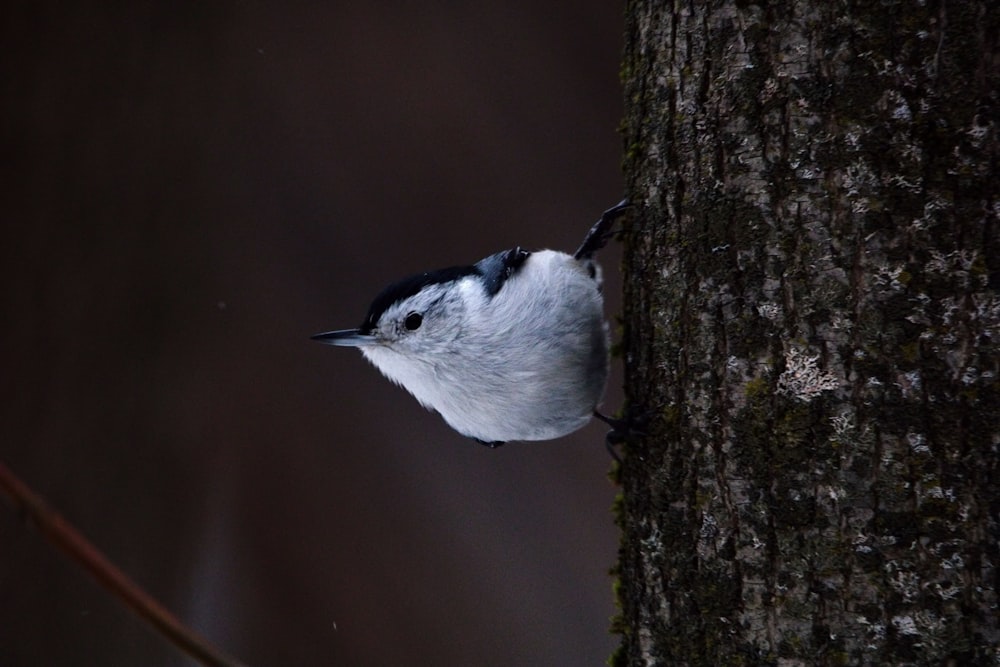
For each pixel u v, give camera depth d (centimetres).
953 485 428
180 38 1129
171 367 1048
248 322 1110
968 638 423
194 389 1064
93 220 1041
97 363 1016
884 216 439
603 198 1252
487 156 1251
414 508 1148
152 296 1061
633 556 536
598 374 684
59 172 1031
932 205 432
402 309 700
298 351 1149
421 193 1245
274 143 1200
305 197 1193
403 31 1280
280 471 1093
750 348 474
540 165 1269
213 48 1152
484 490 1186
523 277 684
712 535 488
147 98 1091
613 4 1301
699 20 493
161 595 1014
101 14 1077
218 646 1034
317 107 1233
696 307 496
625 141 564
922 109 433
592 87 1292
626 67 560
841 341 448
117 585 333
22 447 990
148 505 1019
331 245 1193
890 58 438
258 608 1056
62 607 977
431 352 690
